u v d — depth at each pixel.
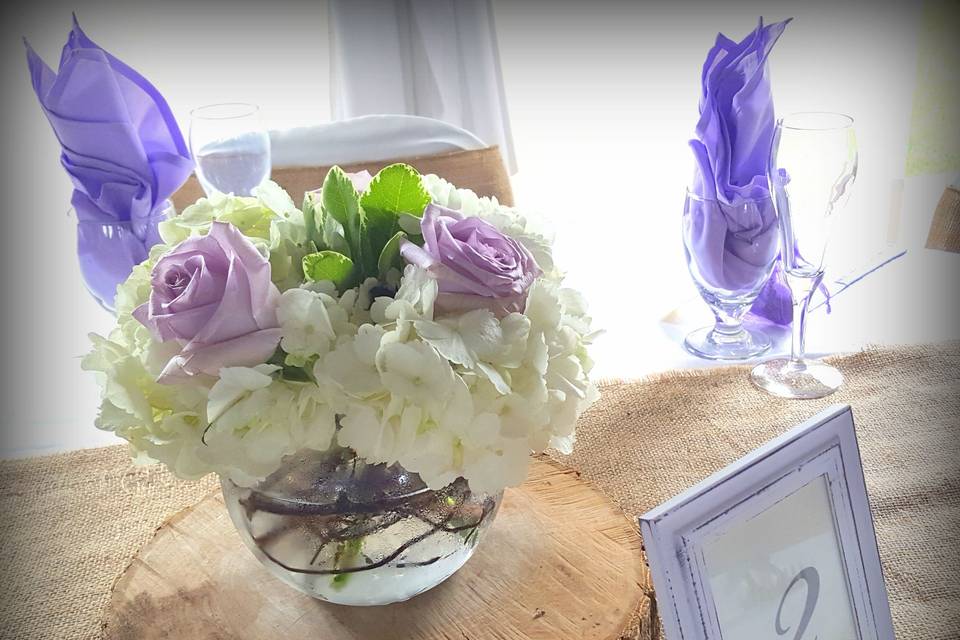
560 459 0.96
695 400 1.05
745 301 1.29
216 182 1.17
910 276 1.60
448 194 0.69
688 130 2.69
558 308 0.60
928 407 1.03
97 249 1.14
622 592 0.75
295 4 2.35
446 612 0.74
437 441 0.57
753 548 0.60
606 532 0.82
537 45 2.61
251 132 1.18
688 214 1.28
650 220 2.35
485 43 2.15
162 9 2.34
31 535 0.86
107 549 0.85
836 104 2.58
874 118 2.54
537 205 2.52
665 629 0.56
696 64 2.62
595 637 0.70
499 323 0.57
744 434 0.98
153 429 0.60
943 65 2.43
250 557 0.82
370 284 0.61
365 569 0.66
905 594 0.82
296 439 0.57
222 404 0.56
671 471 0.93
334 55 2.10
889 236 2.08
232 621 0.74
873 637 0.68
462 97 2.20
